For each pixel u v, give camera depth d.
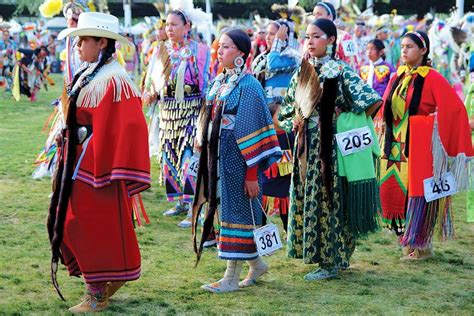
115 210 5.20
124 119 5.09
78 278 6.14
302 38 8.46
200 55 8.25
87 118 5.20
